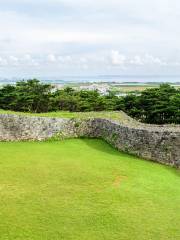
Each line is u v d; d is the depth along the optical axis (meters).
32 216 13.53
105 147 25.94
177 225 13.23
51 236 12.03
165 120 54.22
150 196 16.08
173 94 57.91
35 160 21.75
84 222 13.18
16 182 17.48
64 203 14.91
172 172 20.09
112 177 18.73
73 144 26.73
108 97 68.62
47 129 28.12
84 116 31.19
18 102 55.16
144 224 13.22
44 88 59.91
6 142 27.38
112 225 13.03
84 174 19.11
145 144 22.95
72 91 68.00
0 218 13.28
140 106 57.19
